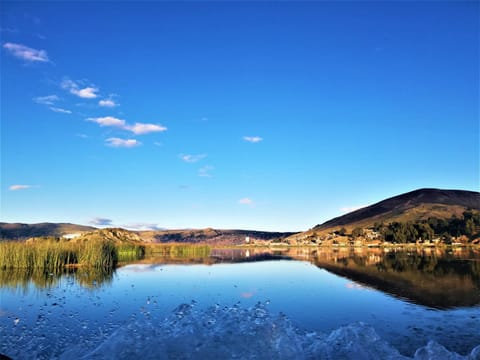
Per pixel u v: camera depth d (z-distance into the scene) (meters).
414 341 11.02
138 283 25.30
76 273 34.00
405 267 36.03
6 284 25.88
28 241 45.41
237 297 18.83
